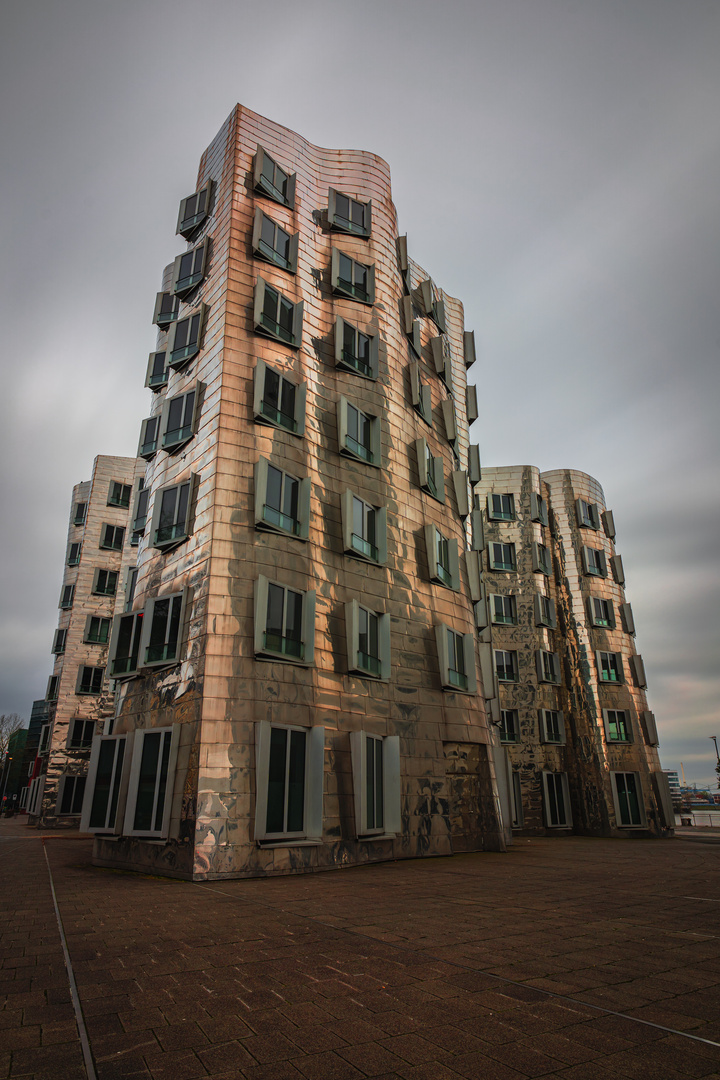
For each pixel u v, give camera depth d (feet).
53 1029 17.34
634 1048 16.25
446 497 97.45
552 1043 16.57
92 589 167.32
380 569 78.48
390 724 72.95
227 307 73.87
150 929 30.37
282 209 84.43
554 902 38.52
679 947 26.45
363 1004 19.45
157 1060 15.43
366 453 81.97
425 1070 15.02
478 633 107.76
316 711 64.80
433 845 72.79
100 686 161.07
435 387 103.71
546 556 152.97
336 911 35.50
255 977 22.15
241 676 60.08
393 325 93.20
